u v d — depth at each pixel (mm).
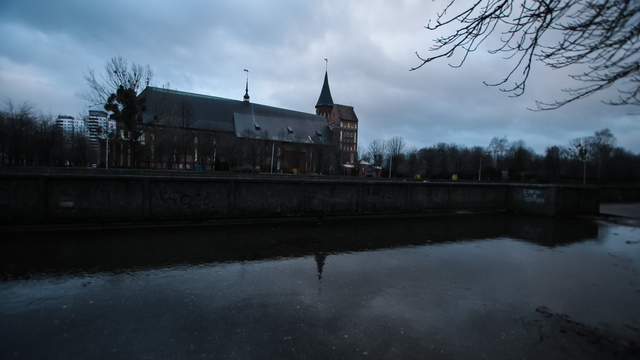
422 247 6301
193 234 6816
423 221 9734
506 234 7898
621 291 4074
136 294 3621
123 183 7184
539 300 3748
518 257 5695
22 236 6121
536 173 65188
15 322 2916
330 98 95750
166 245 5832
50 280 3965
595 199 12352
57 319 2998
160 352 2525
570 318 3289
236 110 73562
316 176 33562
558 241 7164
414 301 3617
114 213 7129
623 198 19703
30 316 3039
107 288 3770
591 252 6168
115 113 27797
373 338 2807
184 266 4672
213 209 8094
